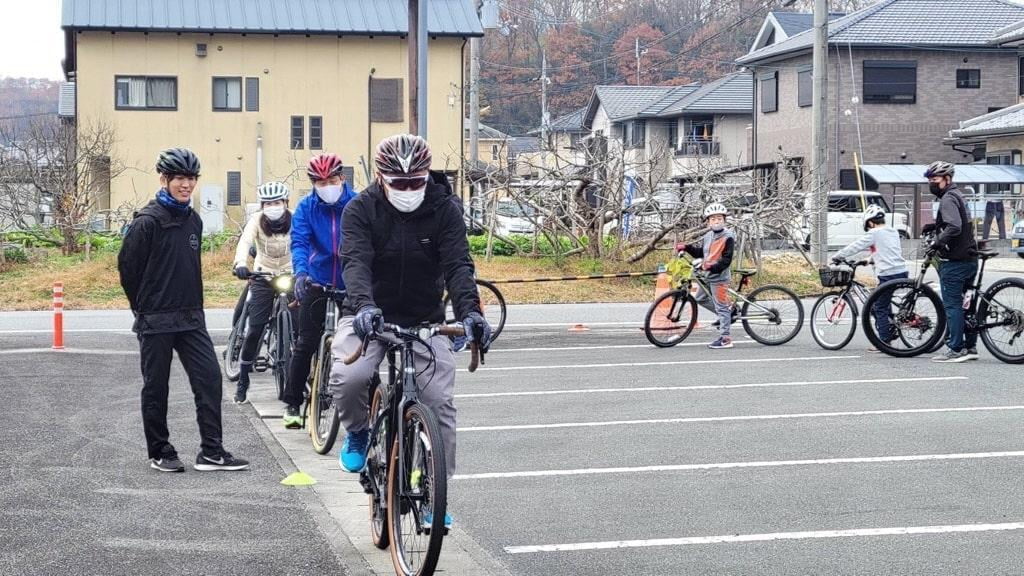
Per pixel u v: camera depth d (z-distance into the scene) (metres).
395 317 5.75
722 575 5.55
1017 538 6.09
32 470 7.65
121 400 10.43
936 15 45.94
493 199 24.25
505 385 11.44
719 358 13.26
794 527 6.35
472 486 7.36
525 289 20.75
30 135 35.66
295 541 6.09
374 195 5.57
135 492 7.11
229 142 42.88
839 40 44.31
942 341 12.90
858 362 12.70
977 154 41.81
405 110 43.72
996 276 25.22
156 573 5.54
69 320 17.86
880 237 13.27
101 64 42.00
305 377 8.91
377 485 5.82
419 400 5.54
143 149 42.34
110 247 24.98
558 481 7.48
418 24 21.12
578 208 22.92
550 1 76.44
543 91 63.22
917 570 5.58
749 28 70.44
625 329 16.55
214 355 7.74
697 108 56.72
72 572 5.53
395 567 5.42
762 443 8.52
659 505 6.86
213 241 26.11
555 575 5.58
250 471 7.75
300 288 8.29
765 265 24.45
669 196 25.16
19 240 25.89
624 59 72.88
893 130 44.94
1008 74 45.41
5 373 12.06
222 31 42.19
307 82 43.19
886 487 7.20
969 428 8.98
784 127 47.50
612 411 9.92
